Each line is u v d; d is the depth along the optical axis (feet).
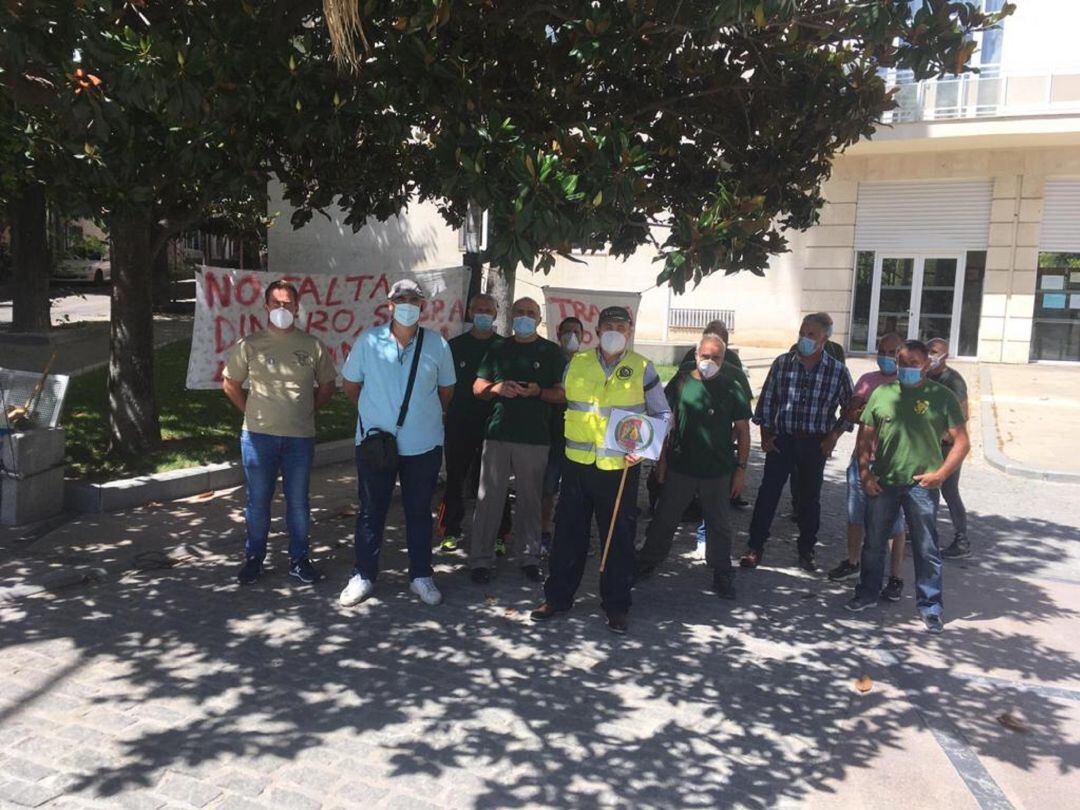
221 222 76.95
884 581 20.63
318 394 18.49
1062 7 55.42
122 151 16.72
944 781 11.97
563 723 13.07
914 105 58.23
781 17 15.62
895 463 17.51
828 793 11.57
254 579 18.28
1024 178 60.08
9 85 15.88
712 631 16.97
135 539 20.29
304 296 24.97
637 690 14.29
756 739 12.91
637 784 11.57
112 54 13.94
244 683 13.82
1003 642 16.99
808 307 66.95
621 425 16.08
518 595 18.38
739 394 18.65
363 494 17.35
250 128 18.47
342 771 11.50
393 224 74.74
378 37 16.72
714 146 22.80
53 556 18.88
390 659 14.97
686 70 19.83
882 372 20.53
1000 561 22.50
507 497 19.69
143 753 11.70
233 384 17.90
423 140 25.07
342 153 23.45
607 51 17.63
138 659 14.52
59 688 13.39
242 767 11.48
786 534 24.31
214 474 24.73
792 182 22.71
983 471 33.71
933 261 63.82
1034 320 61.77
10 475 20.59
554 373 18.78
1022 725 13.56
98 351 47.24
